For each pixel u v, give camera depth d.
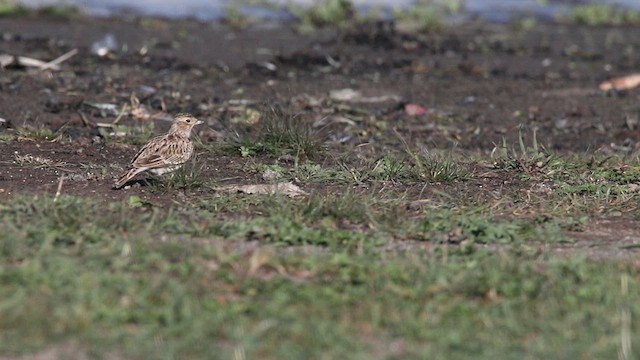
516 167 18.67
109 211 14.88
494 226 14.78
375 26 33.97
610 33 36.94
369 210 15.31
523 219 15.62
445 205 16.05
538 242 14.48
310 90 26.17
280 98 24.55
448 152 19.78
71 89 24.59
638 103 26.53
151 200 16.09
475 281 12.17
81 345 10.52
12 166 17.80
